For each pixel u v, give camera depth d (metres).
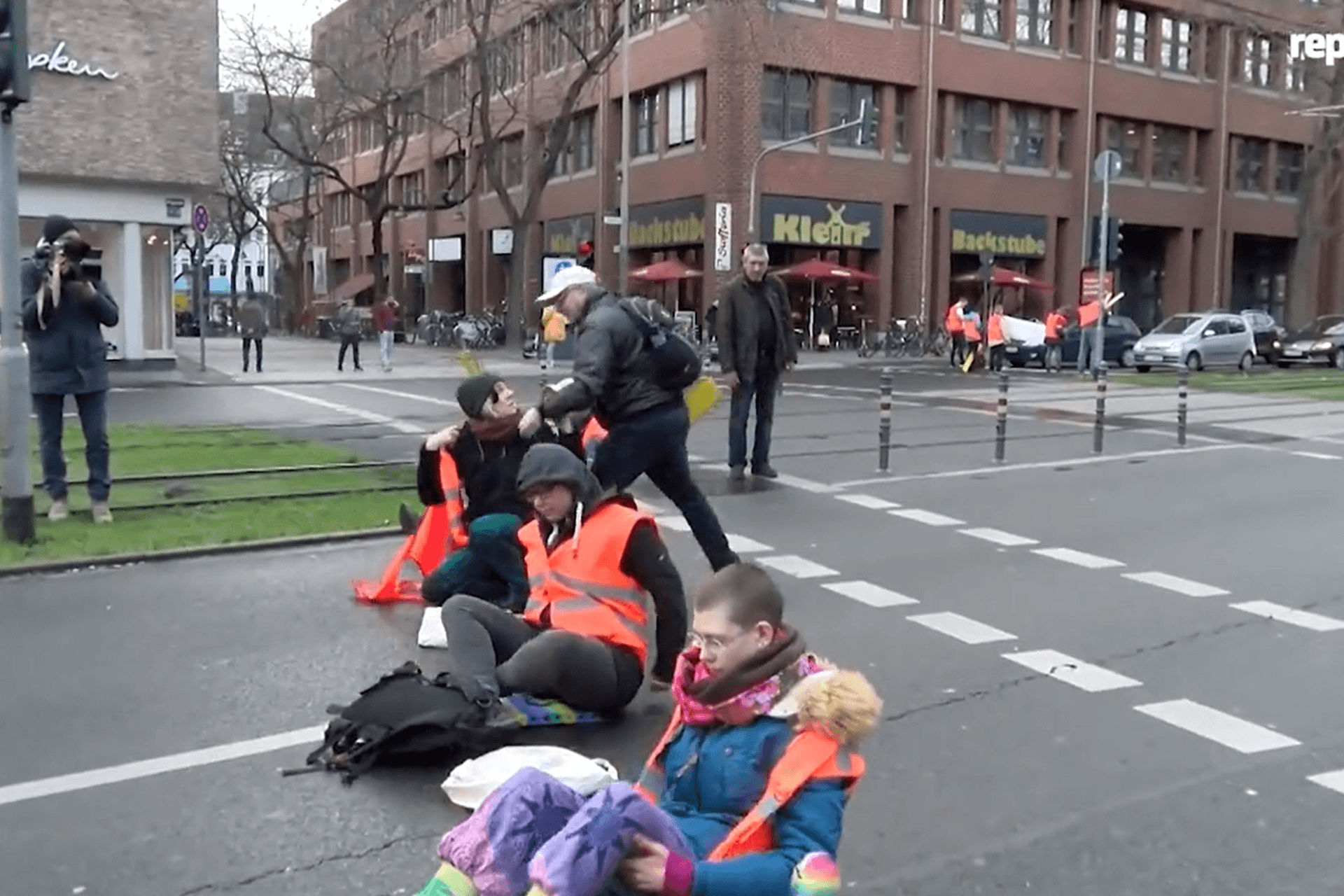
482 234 58.16
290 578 8.33
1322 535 10.23
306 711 5.76
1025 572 8.83
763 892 2.76
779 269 41.19
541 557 5.79
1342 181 54.00
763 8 34.84
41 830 4.50
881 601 7.95
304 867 4.21
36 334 9.52
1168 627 7.41
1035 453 15.12
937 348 41.38
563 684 5.31
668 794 3.19
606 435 7.68
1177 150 52.03
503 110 53.38
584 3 37.88
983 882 4.18
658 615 5.66
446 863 2.92
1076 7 47.16
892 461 14.27
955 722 5.75
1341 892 4.13
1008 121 45.62
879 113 42.31
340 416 18.98
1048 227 47.06
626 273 37.75
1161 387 26.11
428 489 7.72
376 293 51.72
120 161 27.69
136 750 5.26
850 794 3.03
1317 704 6.05
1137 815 4.74
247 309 29.42
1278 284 59.47
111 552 8.70
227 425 17.34
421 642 6.76
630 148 44.47
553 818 2.90
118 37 27.45
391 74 46.41
